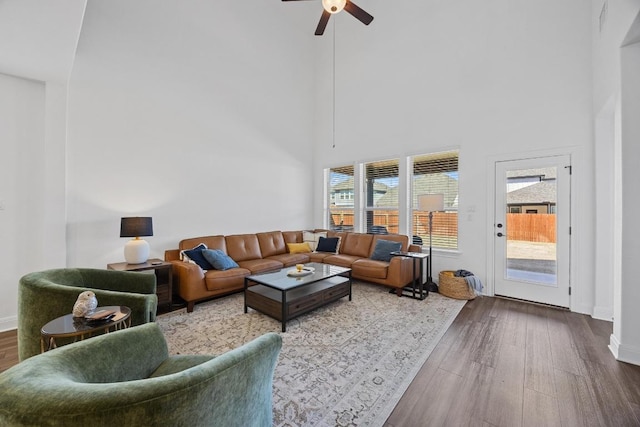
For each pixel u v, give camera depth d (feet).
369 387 6.18
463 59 13.74
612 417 5.26
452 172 14.35
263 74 17.12
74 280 7.48
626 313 7.16
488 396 5.87
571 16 11.03
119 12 11.69
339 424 5.10
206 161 14.52
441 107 14.47
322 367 6.97
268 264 13.88
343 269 11.98
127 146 11.91
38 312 6.28
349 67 18.40
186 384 2.73
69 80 10.48
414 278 12.44
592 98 10.54
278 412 5.40
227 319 10.00
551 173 11.42
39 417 2.36
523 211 12.09
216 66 14.90
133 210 12.08
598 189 10.21
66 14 6.36
